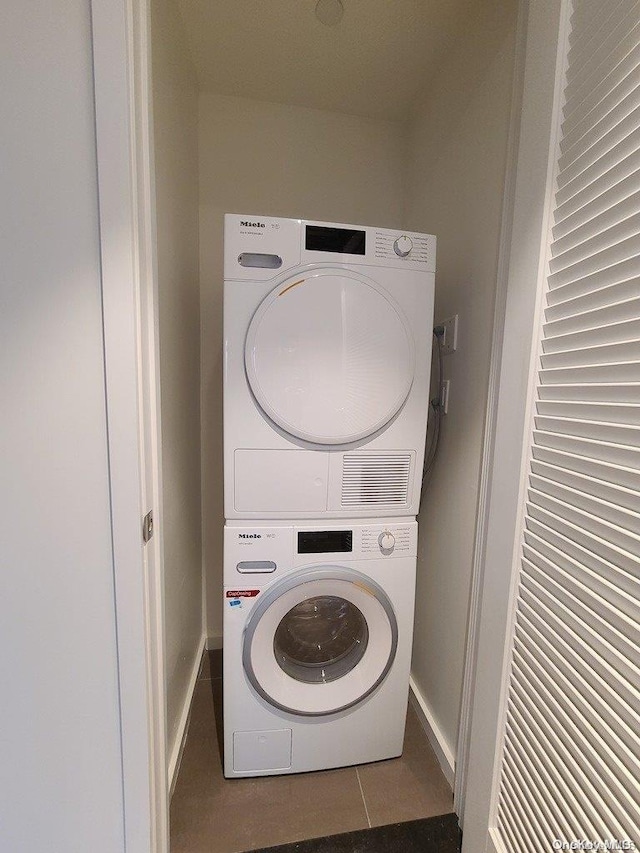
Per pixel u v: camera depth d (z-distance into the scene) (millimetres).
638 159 539
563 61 689
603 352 592
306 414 1031
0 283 694
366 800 1121
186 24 1222
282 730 1143
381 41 1278
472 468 1120
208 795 1121
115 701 804
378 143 1671
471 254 1152
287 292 992
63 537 756
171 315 1122
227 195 1568
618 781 535
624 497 551
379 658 1149
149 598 806
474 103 1146
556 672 664
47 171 675
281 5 1156
